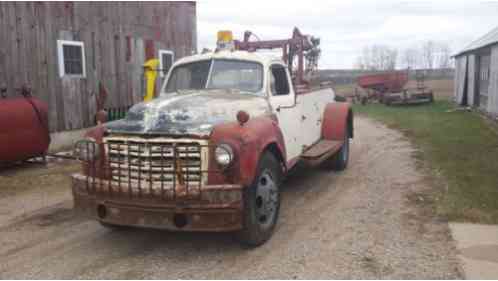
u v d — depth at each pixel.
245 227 4.28
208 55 5.98
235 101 4.86
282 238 4.76
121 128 4.35
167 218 4.00
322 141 7.51
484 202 5.73
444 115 17.33
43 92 10.00
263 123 4.62
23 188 7.06
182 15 15.17
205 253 4.43
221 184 4.03
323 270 3.96
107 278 3.91
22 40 9.48
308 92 6.71
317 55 8.60
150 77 7.99
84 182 4.34
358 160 9.12
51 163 8.96
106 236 4.96
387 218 5.32
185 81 5.90
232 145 4.00
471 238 4.59
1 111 7.75
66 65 10.57
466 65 21.00
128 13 12.52
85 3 11.04
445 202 5.78
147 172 4.18
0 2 8.98
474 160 8.29
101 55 11.61
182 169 4.09
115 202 4.16
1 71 9.05
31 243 4.77
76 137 10.90
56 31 10.28
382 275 3.83
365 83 27.17
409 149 10.08
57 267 4.15
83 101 11.09
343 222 5.23
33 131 8.30
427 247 4.41
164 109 4.46
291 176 7.71
